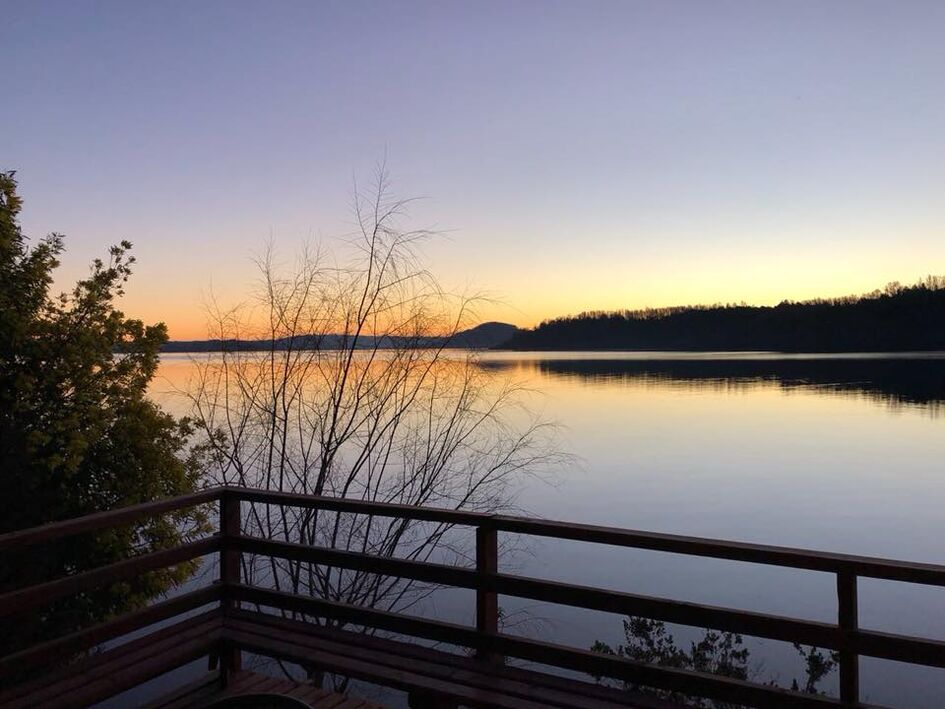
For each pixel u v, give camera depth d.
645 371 107.81
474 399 7.73
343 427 7.41
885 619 13.29
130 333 8.94
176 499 3.63
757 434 50.50
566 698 2.91
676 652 6.39
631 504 27.03
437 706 2.99
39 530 3.00
